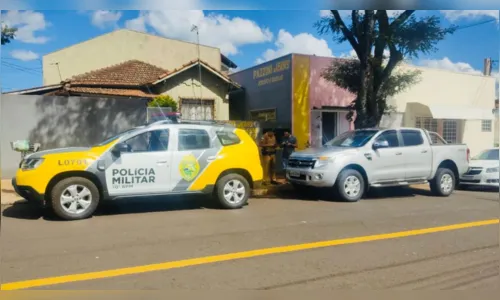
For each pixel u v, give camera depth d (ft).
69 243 19.62
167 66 83.97
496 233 22.24
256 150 29.91
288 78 53.62
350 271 16.05
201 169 27.40
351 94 57.88
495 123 73.36
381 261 17.26
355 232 22.17
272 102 57.36
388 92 45.16
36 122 39.45
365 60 38.65
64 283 14.65
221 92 59.31
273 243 19.85
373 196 35.63
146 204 30.17
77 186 24.63
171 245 19.38
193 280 15.01
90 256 17.63
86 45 81.00
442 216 26.73
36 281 14.80
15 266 16.34
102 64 81.30
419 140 35.45
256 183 29.76
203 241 20.10
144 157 25.95
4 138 38.27
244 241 20.15
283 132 47.67
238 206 28.81
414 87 63.05
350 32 38.93
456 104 68.08
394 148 33.96
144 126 26.96
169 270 15.99
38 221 24.31
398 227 23.45
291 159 34.58
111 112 42.22
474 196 36.35
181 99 56.54
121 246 19.15
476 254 18.39
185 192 27.04
